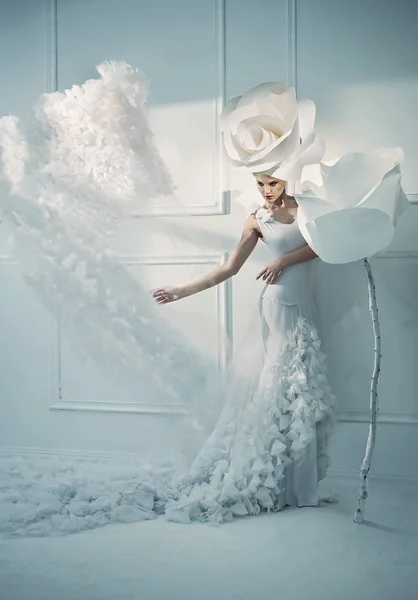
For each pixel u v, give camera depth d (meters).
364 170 2.50
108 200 2.97
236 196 3.38
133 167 2.98
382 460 3.25
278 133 2.91
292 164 2.82
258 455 2.83
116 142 2.93
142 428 3.54
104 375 3.59
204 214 3.42
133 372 3.09
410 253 3.17
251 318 3.13
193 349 3.23
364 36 3.21
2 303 3.74
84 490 2.95
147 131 3.02
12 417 3.74
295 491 2.91
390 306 3.23
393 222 2.60
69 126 2.89
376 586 2.07
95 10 3.55
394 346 3.23
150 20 3.48
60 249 2.90
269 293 3.03
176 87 3.45
